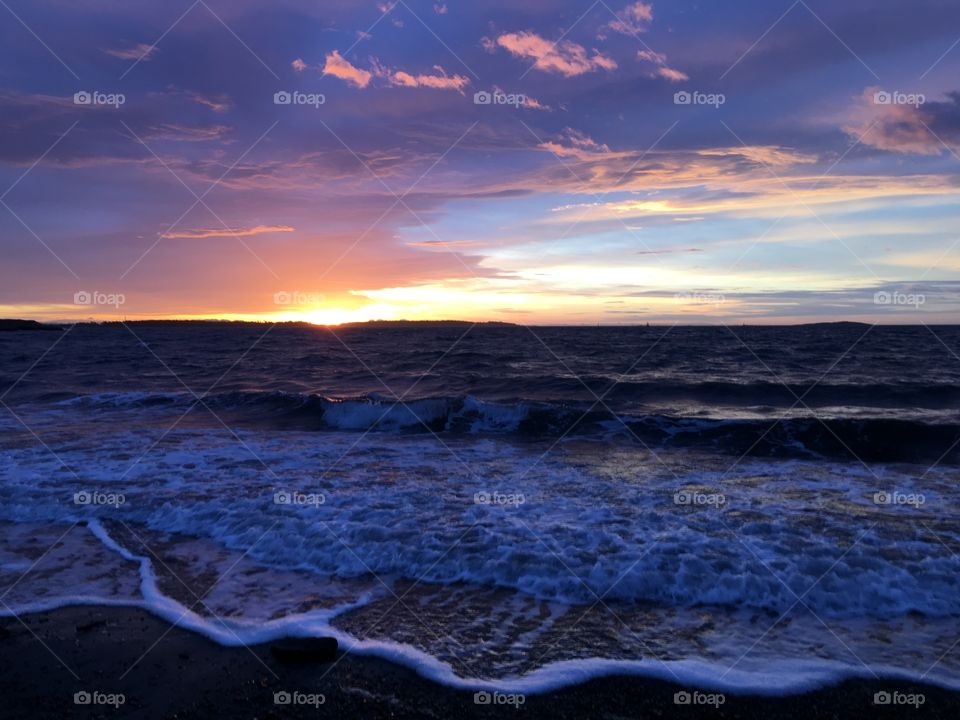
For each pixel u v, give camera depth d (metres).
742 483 9.38
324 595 5.74
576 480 9.60
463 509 7.97
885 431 12.74
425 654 4.71
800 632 4.99
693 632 5.02
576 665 4.55
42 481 9.36
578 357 33.31
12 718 4.03
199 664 4.64
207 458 11.02
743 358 31.33
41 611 5.47
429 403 15.88
